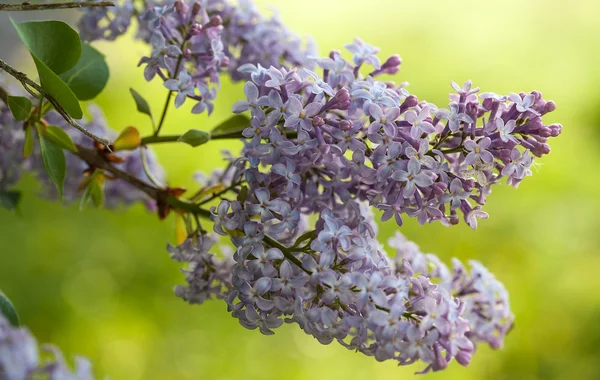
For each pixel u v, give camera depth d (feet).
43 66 2.62
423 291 2.63
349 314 2.61
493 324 2.86
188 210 2.87
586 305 5.36
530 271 5.55
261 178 2.71
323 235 2.62
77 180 3.13
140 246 5.42
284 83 2.66
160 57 2.77
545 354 5.17
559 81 7.68
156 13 2.80
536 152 2.64
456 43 8.29
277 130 2.66
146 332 5.05
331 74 2.73
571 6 8.77
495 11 8.84
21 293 4.88
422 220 2.66
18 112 2.78
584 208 5.99
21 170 3.09
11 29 6.57
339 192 2.73
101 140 2.63
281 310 2.62
